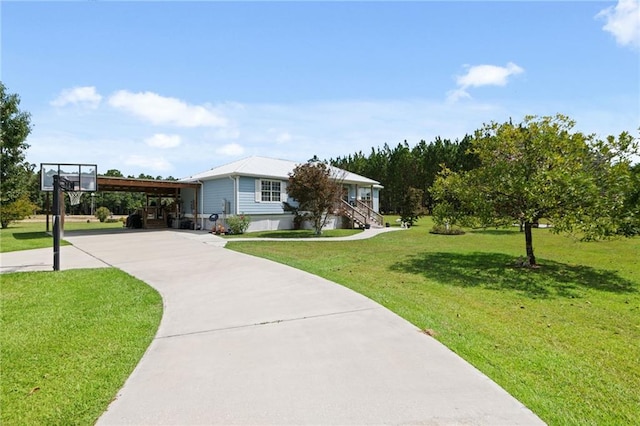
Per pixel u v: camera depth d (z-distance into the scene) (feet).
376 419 7.20
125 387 8.68
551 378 9.58
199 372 9.45
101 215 101.04
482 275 24.11
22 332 12.78
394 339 11.75
